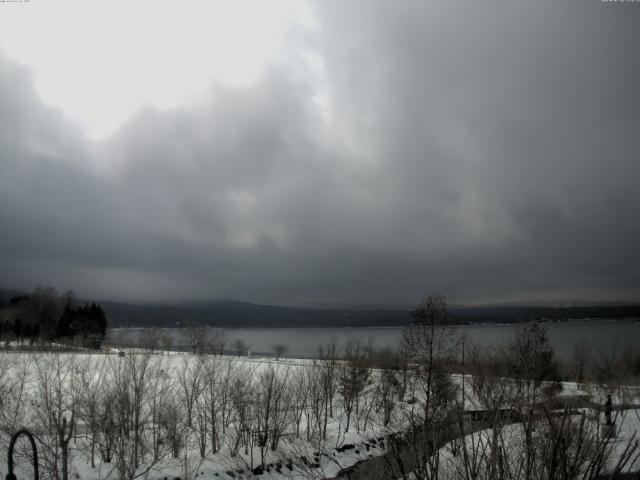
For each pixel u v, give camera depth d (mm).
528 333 34656
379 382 37750
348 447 27562
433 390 24656
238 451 25578
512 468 8062
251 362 48656
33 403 23844
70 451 22359
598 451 6910
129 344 52812
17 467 20312
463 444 7875
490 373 27266
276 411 27547
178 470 22609
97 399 25688
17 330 76625
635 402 33312
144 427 25547
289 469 24578
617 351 59125
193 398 29203
